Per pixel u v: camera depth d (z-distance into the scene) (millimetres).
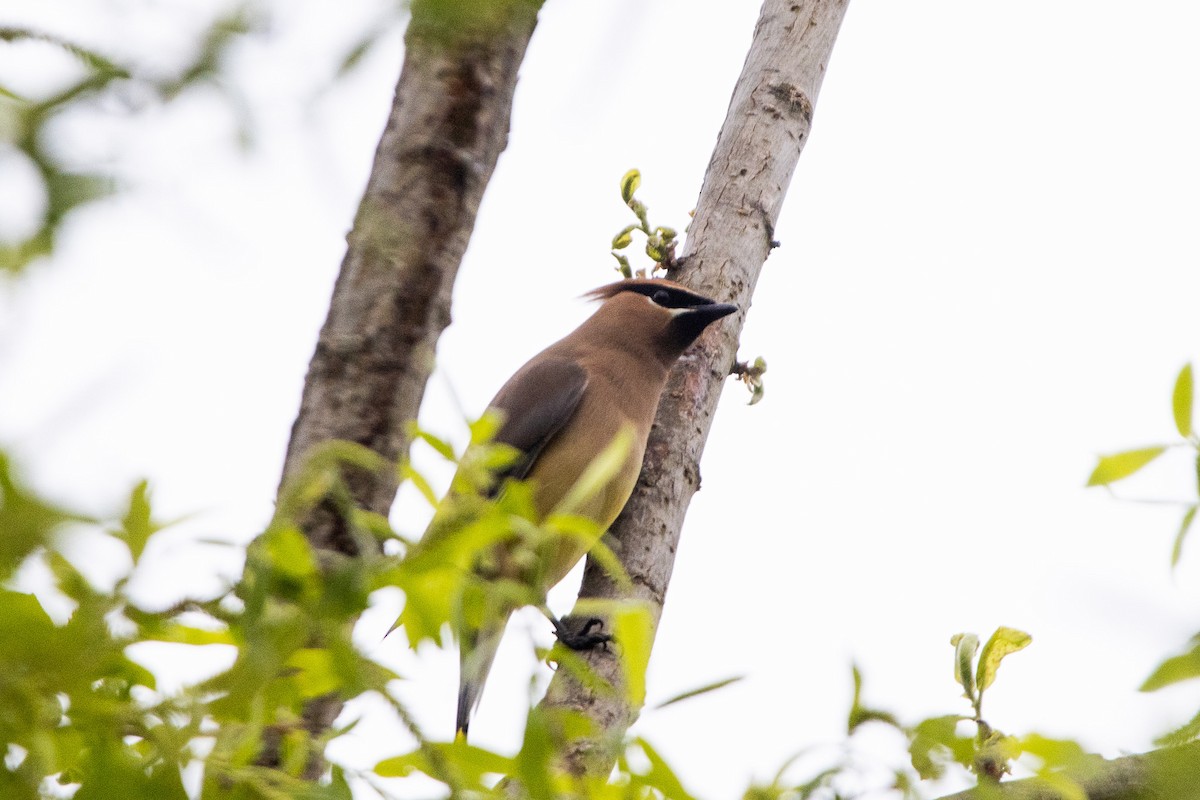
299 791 2990
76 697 2756
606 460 2986
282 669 2949
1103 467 3809
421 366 4738
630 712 3336
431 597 2793
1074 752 3322
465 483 2963
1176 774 3090
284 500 2803
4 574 2553
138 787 2807
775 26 9742
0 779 2648
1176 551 3723
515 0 2240
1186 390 3832
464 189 4824
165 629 2781
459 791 2898
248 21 2117
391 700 2828
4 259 2125
